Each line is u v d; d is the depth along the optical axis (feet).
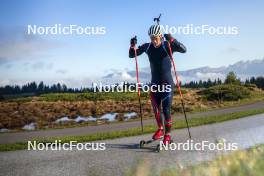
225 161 20.25
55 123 93.25
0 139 49.52
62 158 28.96
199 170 19.52
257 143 32.86
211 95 173.68
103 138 40.19
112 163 26.50
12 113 123.13
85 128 61.77
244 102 125.18
